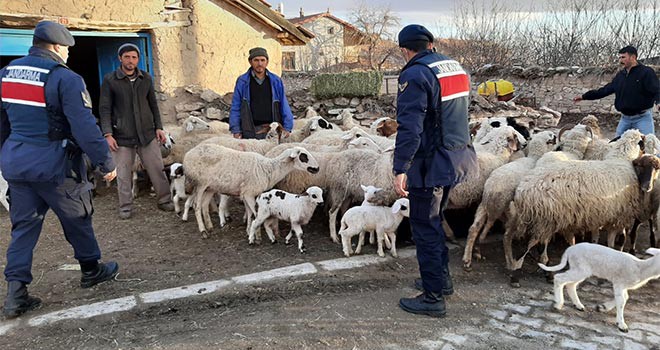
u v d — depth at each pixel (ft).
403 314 13.35
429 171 12.35
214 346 11.77
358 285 15.03
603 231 19.62
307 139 23.90
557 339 12.16
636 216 16.31
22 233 13.43
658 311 13.58
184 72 33.27
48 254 17.97
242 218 21.88
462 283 15.40
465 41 73.26
